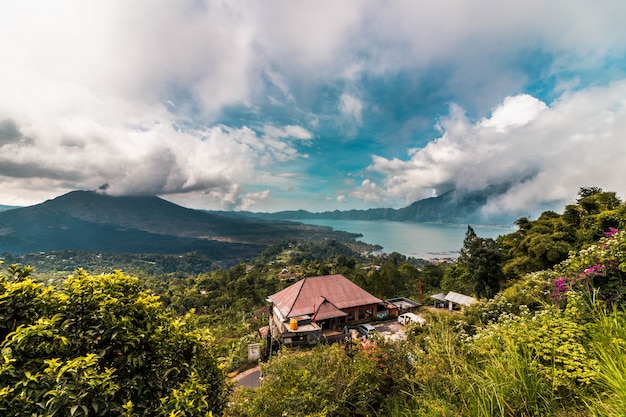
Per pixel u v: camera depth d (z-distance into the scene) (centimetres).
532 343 323
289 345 1697
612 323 306
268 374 491
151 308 346
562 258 1462
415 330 580
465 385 311
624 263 388
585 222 1560
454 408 296
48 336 265
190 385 308
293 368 472
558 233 1568
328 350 525
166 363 331
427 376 369
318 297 2316
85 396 248
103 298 315
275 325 2311
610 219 1210
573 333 327
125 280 349
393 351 497
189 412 290
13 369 237
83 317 302
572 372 271
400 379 442
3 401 227
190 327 381
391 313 2444
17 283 288
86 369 255
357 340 551
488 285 1694
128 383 294
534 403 266
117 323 299
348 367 466
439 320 500
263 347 1572
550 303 506
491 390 277
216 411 380
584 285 430
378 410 426
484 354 349
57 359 251
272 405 429
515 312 615
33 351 264
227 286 7094
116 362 308
